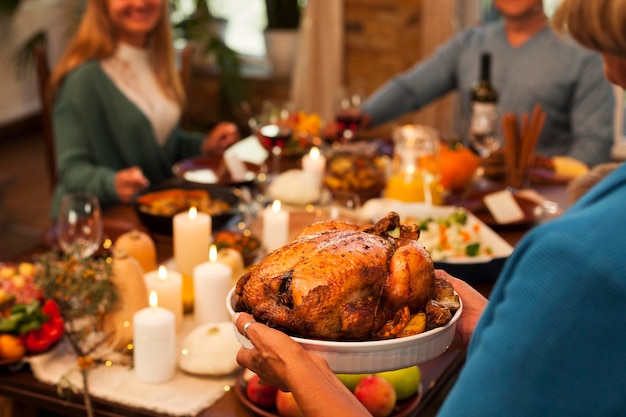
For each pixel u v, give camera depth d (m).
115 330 1.59
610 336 0.69
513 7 3.14
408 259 0.91
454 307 0.95
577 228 0.72
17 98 6.38
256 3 5.84
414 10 4.88
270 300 0.92
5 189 4.54
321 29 4.99
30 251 2.04
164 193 2.29
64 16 6.52
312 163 2.42
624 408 0.70
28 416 1.71
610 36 0.73
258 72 5.79
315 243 0.94
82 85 2.80
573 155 3.01
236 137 2.92
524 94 3.19
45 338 1.55
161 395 1.47
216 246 1.91
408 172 2.31
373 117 3.36
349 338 0.90
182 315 1.69
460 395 0.76
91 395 1.47
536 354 0.72
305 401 0.87
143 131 2.90
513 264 0.77
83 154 2.78
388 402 1.40
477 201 2.38
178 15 5.64
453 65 3.40
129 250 1.84
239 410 1.43
